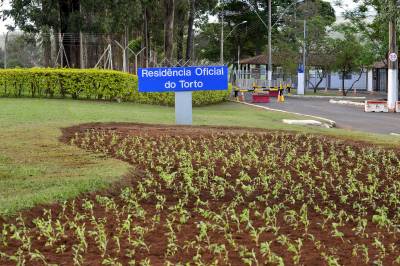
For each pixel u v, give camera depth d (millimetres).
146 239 6605
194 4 53094
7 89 27766
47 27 33656
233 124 18031
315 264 5797
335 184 9930
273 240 6582
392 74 31875
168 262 5598
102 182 8734
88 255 6094
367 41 45406
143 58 52062
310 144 13617
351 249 6363
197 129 15477
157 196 8336
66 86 28156
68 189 8250
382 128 22797
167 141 13297
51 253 6180
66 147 11906
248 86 54219
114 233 6809
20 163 10227
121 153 11477
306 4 67688
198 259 5832
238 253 6141
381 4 30438
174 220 7348
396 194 9141
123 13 34094
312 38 56625
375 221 7605
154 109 25500
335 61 55312
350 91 64438
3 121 16359
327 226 7344
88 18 34062
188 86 17281
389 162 11750
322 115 28766
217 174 10219
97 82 28328
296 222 7449
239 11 83750
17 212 7254
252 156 11555
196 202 8219
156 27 54250
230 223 7332
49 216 7223
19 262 5715
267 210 7512
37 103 23828
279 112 27438
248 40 86062
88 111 20734
